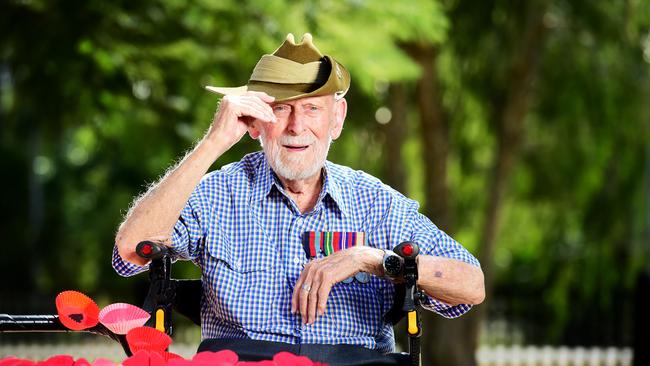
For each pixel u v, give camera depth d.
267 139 3.65
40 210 27.92
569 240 17.42
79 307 3.39
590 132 16.12
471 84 15.31
